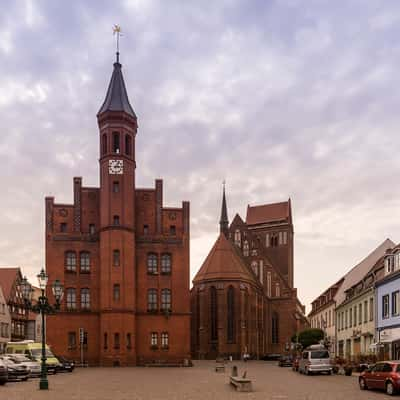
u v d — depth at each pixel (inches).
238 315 4165.8
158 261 2984.7
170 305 2957.7
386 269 1989.4
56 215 2955.2
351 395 1061.8
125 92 3061.0
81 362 2819.9
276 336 4840.1
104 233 2891.2
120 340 2800.2
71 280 2908.5
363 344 2274.9
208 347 4188.0
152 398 1007.6
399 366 1091.9
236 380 1236.5
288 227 5349.4
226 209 5354.3
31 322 4020.7
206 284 4254.4
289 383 1421.0
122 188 2918.3
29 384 1412.4
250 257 4980.3
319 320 3708.2
